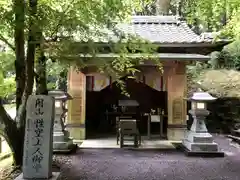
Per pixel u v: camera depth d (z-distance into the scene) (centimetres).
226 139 1213
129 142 1116
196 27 1488
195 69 1631
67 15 580
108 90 1544
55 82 1384
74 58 605
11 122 665
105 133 1360
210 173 690
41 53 652
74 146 970
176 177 656
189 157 865
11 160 761
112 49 616
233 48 1620
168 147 1018
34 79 746
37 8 587
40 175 588
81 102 1172
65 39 594
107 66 666
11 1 562
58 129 922
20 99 693
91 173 683
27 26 563
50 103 603
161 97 1513
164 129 1404
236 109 1363
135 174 678
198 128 912
